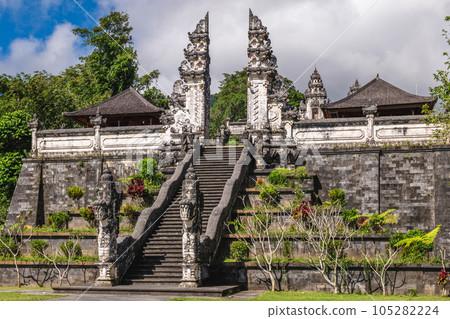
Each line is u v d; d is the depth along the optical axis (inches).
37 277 1040.2
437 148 1238.9
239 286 941.2
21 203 1459.2
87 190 1443.2
